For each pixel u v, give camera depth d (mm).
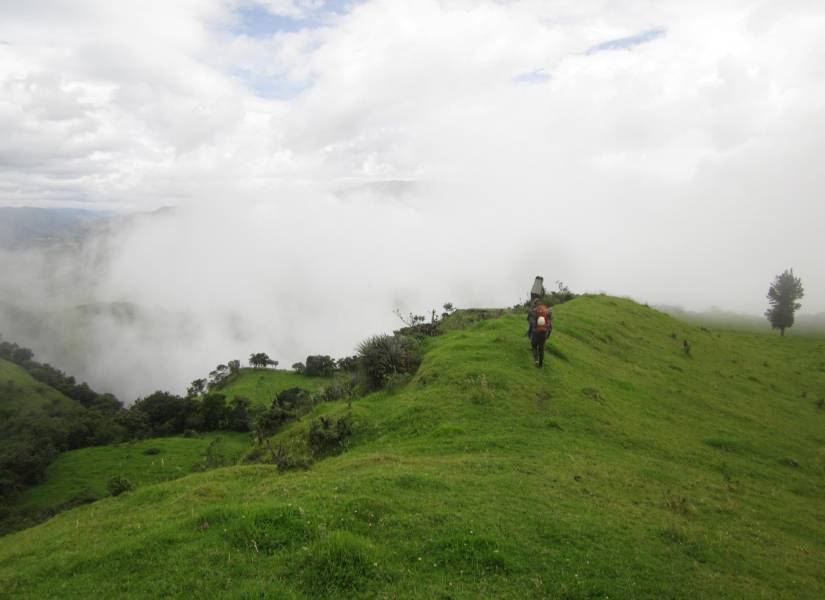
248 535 8836
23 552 11469
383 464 14672
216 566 8094
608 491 13688
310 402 35562
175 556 8430
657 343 41219
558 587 8180
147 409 109625
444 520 10000
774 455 22125
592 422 20375
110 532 11758
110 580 8031
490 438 17547
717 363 41344
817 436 27594
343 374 39094
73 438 92312
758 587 9516
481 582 8070
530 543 9484
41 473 75125
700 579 9328
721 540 11484
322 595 7414
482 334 31172
